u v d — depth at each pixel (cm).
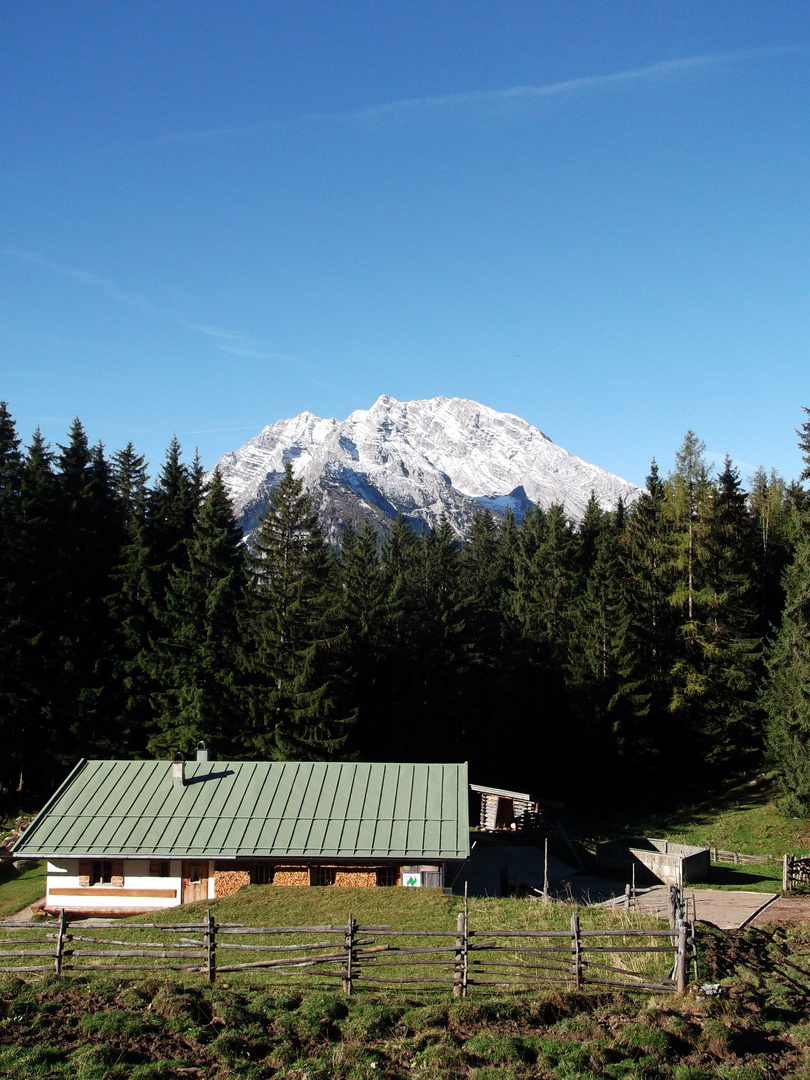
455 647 5719
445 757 5597
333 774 3097
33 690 4734
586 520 7906
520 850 3812
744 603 5391
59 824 2848
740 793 4838
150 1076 1249
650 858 3328
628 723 5116
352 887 2650
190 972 1742
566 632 5866
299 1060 1334
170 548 5481
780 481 7381
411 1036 1444
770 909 2583
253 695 4331
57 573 5066
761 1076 1298
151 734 4944
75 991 1565
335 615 4797
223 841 2747
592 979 1647
